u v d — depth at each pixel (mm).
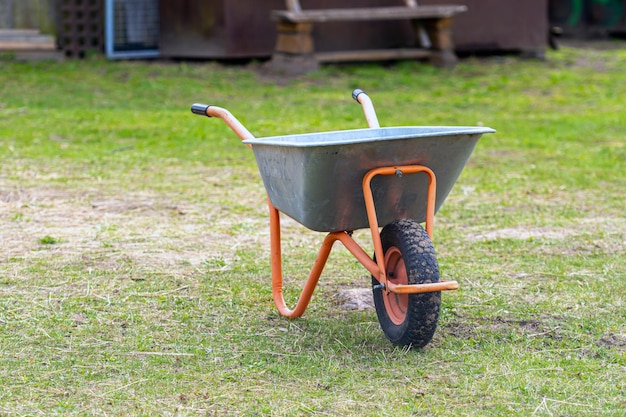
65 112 13750
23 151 10953
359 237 7730
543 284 6309
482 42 20250
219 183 9594
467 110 14859
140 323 5539
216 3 18172
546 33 20953
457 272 6621
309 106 14891
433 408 4312
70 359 4934
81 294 6062
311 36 18656
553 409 4301
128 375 4727
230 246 7320
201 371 4797
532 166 10562
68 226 7801
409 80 17625
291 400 4414
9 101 14453
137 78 16797
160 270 6641
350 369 4816
